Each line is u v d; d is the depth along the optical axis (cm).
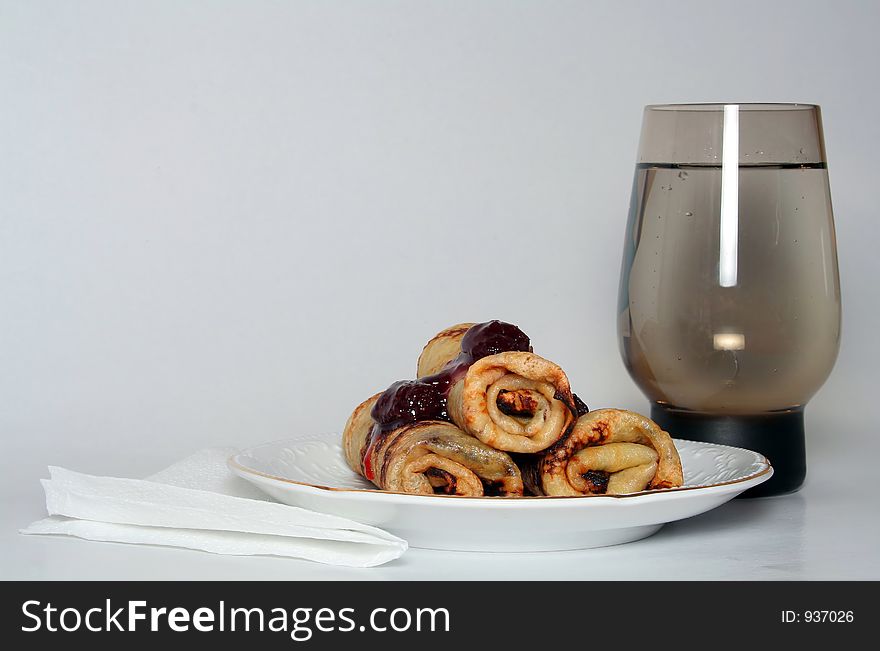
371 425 153
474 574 130
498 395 137
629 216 171
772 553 140
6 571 134
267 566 135
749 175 159
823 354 164
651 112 167
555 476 137
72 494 147
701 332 161
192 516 139
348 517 134
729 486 133
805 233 161
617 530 140
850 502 166
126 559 138
